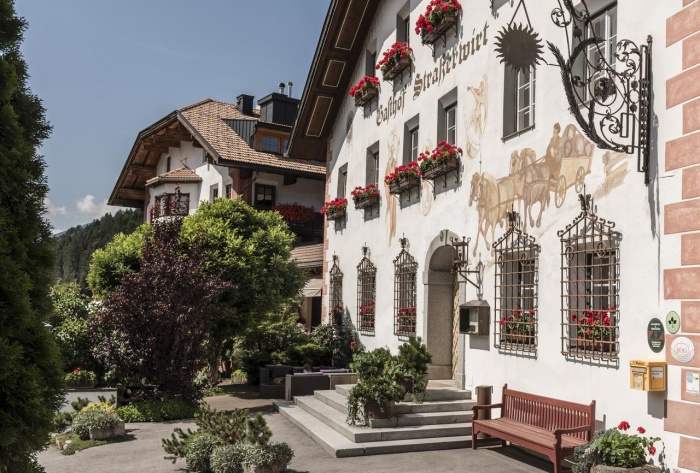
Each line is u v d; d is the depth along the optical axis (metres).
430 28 13.06
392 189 14.45
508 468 8.73
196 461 8.65
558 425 8.77
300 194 26.36
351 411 10.56
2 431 5.05
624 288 7.86
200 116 27.09
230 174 25.31
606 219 8.23
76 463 9.38
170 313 13.05
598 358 8.17
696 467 6.74
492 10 11.26
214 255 16.22
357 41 18.08
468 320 10.95
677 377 7.04
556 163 9.26
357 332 16.86
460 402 10.91
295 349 18.00
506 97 10.73
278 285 17.50
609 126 7.76
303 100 19.39
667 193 7.30
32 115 5.79
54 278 5.80
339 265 18.44
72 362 14.21
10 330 5.16
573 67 9.15
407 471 8.62
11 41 5.64
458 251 11.68
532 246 9.59
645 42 7.71
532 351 9.52
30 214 5.58
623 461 6.99
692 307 6.91
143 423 12.34
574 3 9.17
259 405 14.63
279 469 8.29
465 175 11.85
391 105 15.69
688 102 7.07
